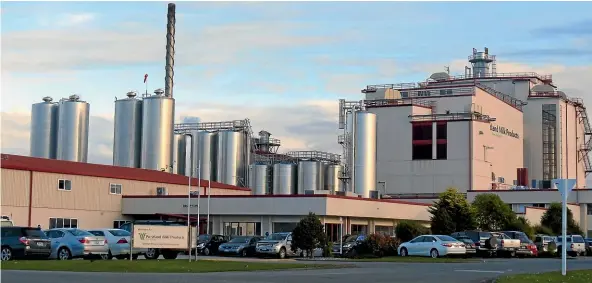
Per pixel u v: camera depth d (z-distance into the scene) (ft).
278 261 130.11
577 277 90.38
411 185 290.35
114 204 219.61
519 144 329.93
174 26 296.71
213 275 86.99
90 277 78.18
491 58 355.77
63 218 203.51
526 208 248.52
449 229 193.06
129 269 92.79
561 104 345.92
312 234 156.25
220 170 291.99
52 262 100.37
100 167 224.12
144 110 276.21
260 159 302.86
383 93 309.22
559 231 247.70
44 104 282.15
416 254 152.76
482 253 165.17
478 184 284.20
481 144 288.92
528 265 124.57
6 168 188.44
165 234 112.98
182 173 296.30
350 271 98.73
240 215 206.80
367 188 285.23
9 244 112.16
